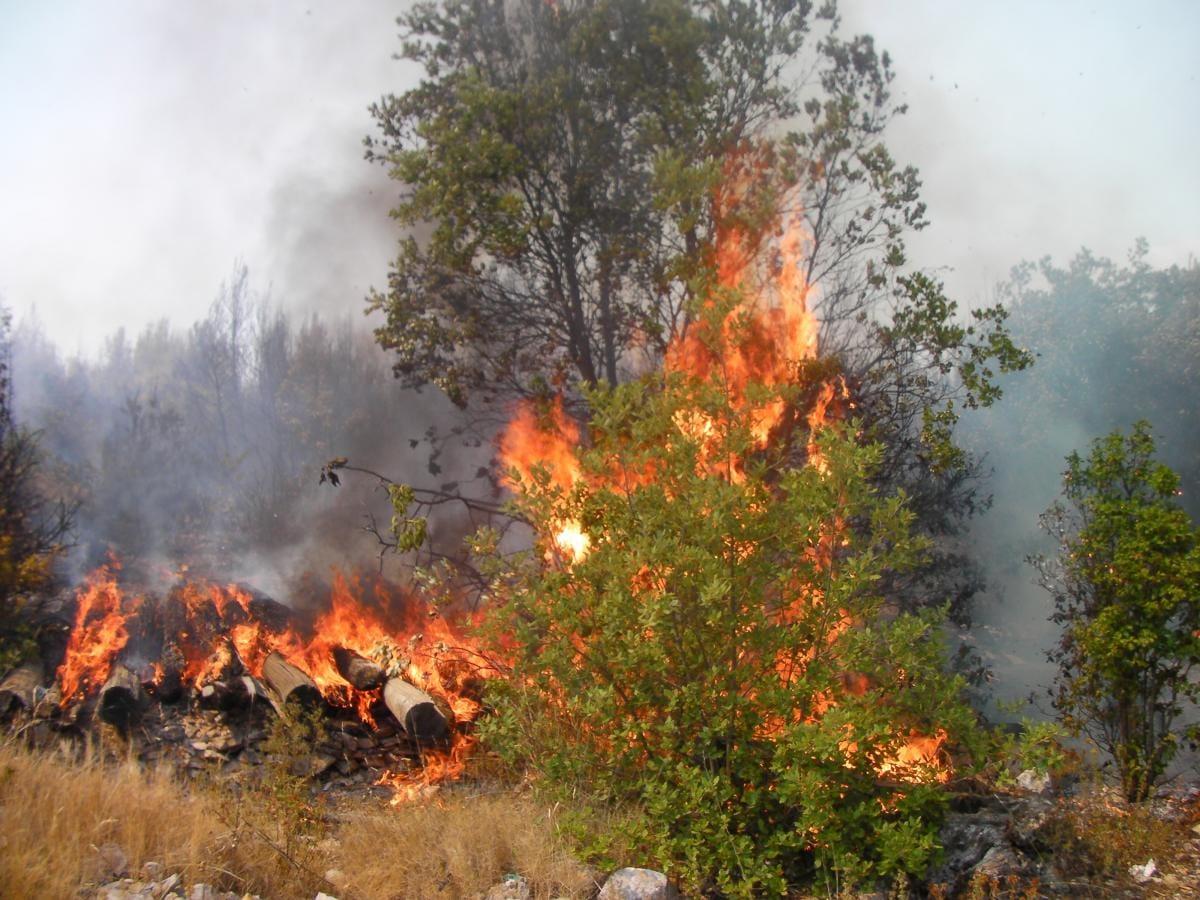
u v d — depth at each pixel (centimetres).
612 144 1411
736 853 586
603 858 604
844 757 611
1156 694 696
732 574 664
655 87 1369
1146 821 636
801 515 669
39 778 575
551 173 1416
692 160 1330
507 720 684
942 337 1171
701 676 657
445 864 605
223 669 952
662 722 660
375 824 664
